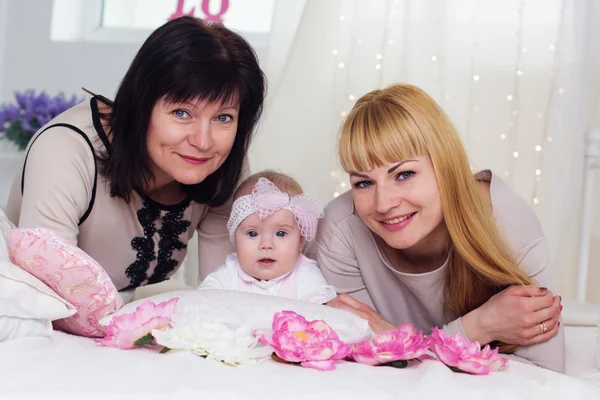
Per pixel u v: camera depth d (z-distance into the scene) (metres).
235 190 1.68
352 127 1.41
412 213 1.40
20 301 1.12
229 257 1.68
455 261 1.49
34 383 0.91
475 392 1.02
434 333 1.21
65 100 2.62
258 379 0.98
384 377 1.08
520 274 1.46
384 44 2.28
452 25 2.31
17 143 2.60
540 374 1.16
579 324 1.78
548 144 2.27
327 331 1.15
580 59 2.27
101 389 0.90
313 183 2.28
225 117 1.43
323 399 0.93
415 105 1.40
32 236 1.20
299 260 1.65
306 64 2.27
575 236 2.39
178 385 0.92
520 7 2.27
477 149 2.31
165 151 1.41
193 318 1.14
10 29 2.89
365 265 1.61
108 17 2.94
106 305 1.24
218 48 1.38
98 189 1.47
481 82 2.30
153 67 1.36
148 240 1.59
